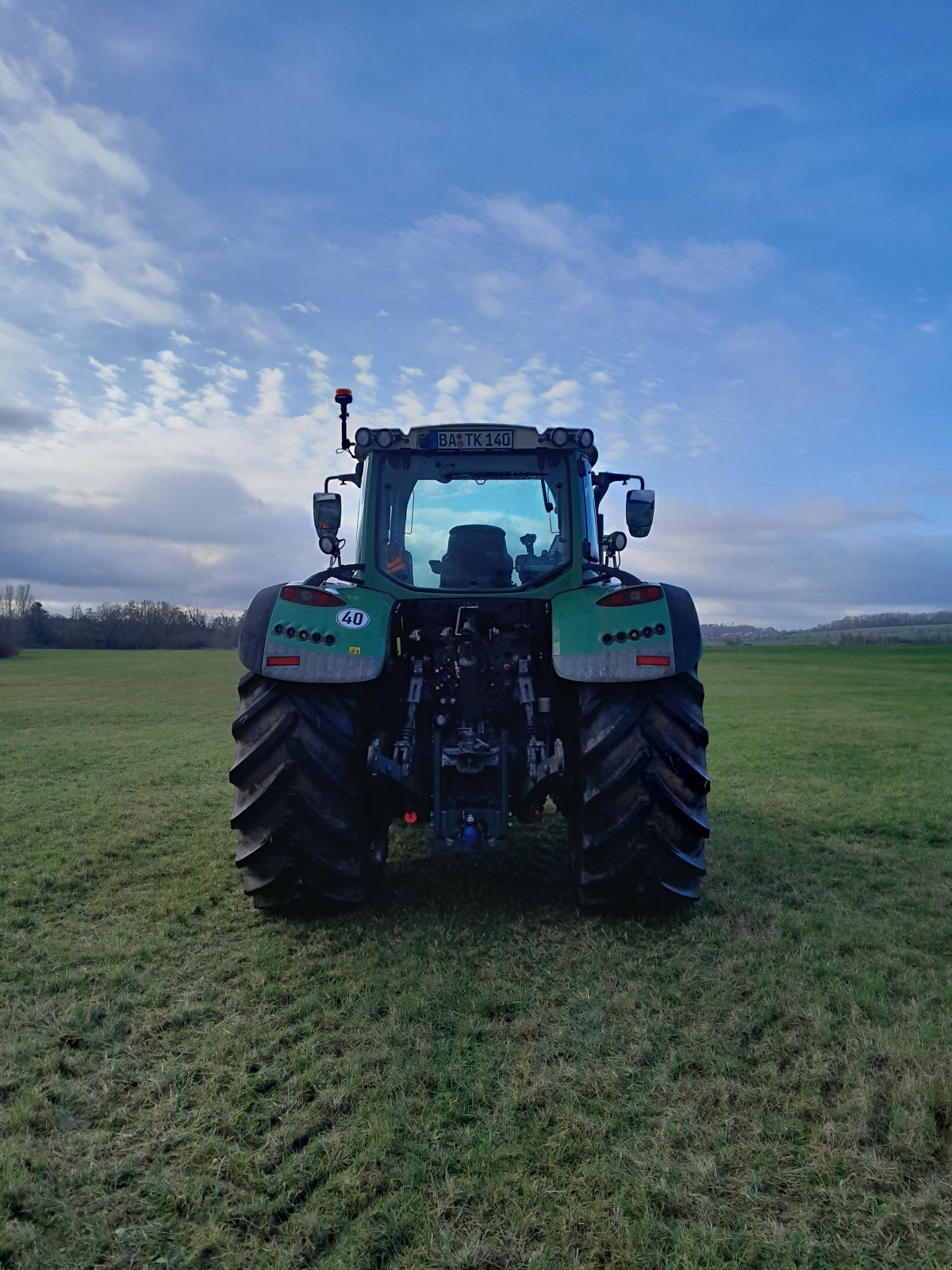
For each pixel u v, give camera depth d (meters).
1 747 9.23
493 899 3.65
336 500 4.65
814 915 3.44
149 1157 1.87
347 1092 2.09
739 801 5.97
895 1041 2.28
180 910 3.57
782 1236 1.61
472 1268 1.55
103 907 3.67
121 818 5.57
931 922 3.38
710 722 11.21
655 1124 1.97
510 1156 1.85
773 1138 1.90
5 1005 2.66
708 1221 1.65
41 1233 1.65
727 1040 2.34
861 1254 1.57
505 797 3.37
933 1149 1.85
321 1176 1.80
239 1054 2.30
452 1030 2.43
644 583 3.48
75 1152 1.89
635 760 3.24
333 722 3.34
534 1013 2.51
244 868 3.38
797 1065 2.18
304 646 3.31
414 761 3.55
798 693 16.50
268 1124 1.99
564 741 3.72
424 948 3.04
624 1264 1.55
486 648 3.84
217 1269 1.56
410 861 4.36
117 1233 1.64
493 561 4.03
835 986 2.66
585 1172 1.79
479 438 3.95
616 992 2.64
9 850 4.69
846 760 7.89
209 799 6.28
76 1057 2.29
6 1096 2.13
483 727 3.53
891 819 5.32
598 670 3.27
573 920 3.33
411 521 4.07
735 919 3.35
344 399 3.98
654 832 3.20
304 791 3.26
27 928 3.43
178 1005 2.62
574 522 3.96
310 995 2.66
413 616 3.88
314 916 3.43
